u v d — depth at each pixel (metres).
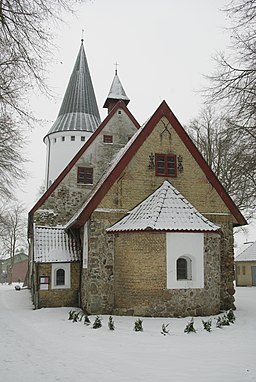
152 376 8.51
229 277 20.08
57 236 22.17
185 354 10.51
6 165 20.81
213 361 9.73
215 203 20.17
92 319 16.55
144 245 17.25
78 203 23.45
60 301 21.12
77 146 39.12
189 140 20.11
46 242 21.70
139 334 13.35
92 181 24.02
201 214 19.28
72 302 21.23
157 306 16.80
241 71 12.11
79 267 21.53
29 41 8.11
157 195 18.58
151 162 19.45
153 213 17.56
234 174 15.91
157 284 16.88
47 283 21.05
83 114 40.28
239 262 48.38
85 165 24.08
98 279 18.00
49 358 10.11
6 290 35.28
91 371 8.89
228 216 20.31
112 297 17.98
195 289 17.12
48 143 41.06
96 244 18.19
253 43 11.55
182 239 17.25
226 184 23.89
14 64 8.41
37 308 20.84
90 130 39.56
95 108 41.53
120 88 27.67
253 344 11.76
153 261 17.03
